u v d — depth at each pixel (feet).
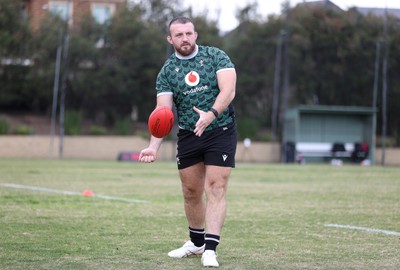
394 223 38.65
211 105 26.11
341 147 162.30
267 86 169.17
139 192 59.11
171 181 74.43
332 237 32.91
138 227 35.88
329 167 126.31
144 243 30.50
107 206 46.39
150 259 26.53
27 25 165.58
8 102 170.50
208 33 172.96
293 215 42.42
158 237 32.37
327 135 165.27
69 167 104.63
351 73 163.84
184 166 26.76
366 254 27.96
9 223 36.73
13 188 61.00
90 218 39.45
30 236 32.17
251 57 169.17
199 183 26.96
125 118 165.37
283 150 156.04
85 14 171.42
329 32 161.99
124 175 85.05
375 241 31.63
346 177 88.22
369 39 160.25
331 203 50.75
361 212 44.42
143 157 25.93
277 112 168.14
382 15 162.61
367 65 161.79
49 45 163.22
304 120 164.04
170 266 25.05
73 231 34.06
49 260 26.04
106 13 185.68
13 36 163.02
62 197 52.39
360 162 162.09
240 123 165.78
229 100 25.40
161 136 26.04
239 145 163.22
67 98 166.71
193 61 26.20
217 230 25.61
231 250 28.96
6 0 163.84
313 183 75.20
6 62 165.37
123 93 168.76
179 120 26.76
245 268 24.72
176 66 26.35
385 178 86.07
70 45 162.09
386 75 146.41
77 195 54.49
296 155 155.63
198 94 26.03
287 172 101.24
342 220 39.96
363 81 162.61
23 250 28.27
